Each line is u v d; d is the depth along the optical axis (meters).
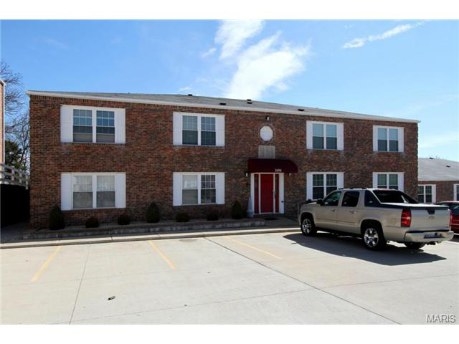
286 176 18.94
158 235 13.23
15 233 14.10
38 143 14.52
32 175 14.43
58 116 14.80
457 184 28.41
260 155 18.30
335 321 5.10
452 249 10.67
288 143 18.97
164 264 8.83
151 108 16.28
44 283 7.21
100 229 13.59
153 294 6.42
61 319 5.27
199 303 5.91
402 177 21.95
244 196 17.95
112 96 16.20
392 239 9.84
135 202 15.89
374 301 5.92
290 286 6.80
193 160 16.95
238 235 13.61
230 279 7.37
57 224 13.85
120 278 7.55
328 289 6.59
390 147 21.77
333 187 20.00
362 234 10.82
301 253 10.05
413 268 8.21
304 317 5.26
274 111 18.62
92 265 8.79
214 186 17.42
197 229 14.84
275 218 17.84
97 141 15.42
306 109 21.28
